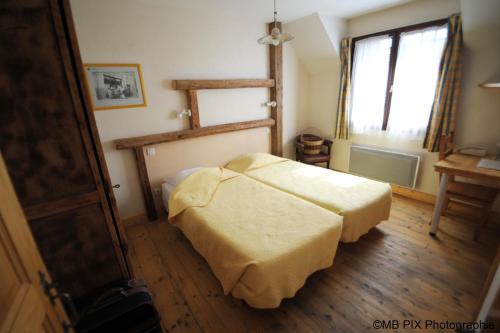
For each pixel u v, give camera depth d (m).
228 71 3.23
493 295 1.06
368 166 3.59
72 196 1.26
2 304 0.48
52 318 0.67
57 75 1.12
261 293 1.44
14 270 0.55
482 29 2.35
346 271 2.00
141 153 2.73
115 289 1.38
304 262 1.63
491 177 1.91
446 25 2.62
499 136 2.49
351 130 3.80
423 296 1.73
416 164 3.06
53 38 1.09
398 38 3.03
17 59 1.04
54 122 1.15
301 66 4.04
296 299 1.75
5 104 1.05
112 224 1.41
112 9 2.34
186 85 2.82
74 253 1.33
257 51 3.46
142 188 2.82
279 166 3.30
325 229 1.79
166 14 2.64
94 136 1.27
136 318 1.30
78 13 2.20
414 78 2.95
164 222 2.93
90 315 1.24
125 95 2.55
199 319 1.64
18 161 1.11
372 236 2.46
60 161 1.20
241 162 3.38
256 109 3.69
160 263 2.21
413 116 3.05
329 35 3.32
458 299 1.69
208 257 1.88
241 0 2.54
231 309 1.71
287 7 2.83
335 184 2.60
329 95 3.99
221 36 3.08
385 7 2.97
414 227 2.58
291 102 4.09
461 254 2.13
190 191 2.48
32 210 1.17
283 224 1.87
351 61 3.58
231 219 1.98
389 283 1.86
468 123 2.65
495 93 2.44
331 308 1.67
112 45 2.40
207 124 3.21
